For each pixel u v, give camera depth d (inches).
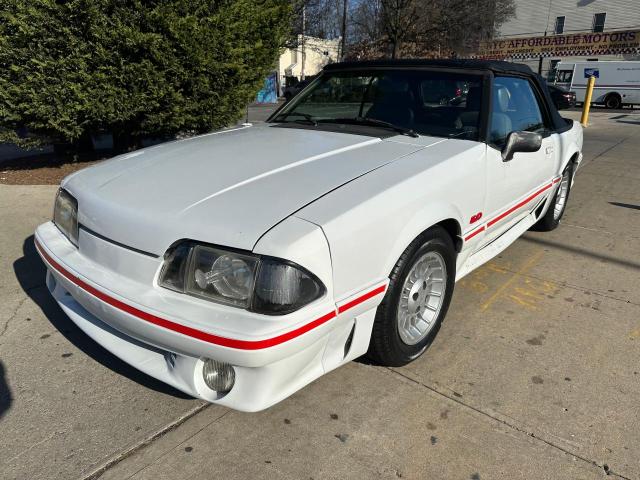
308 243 73.3
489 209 121.4
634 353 113.2
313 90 147.5
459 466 80.9
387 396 97.0
